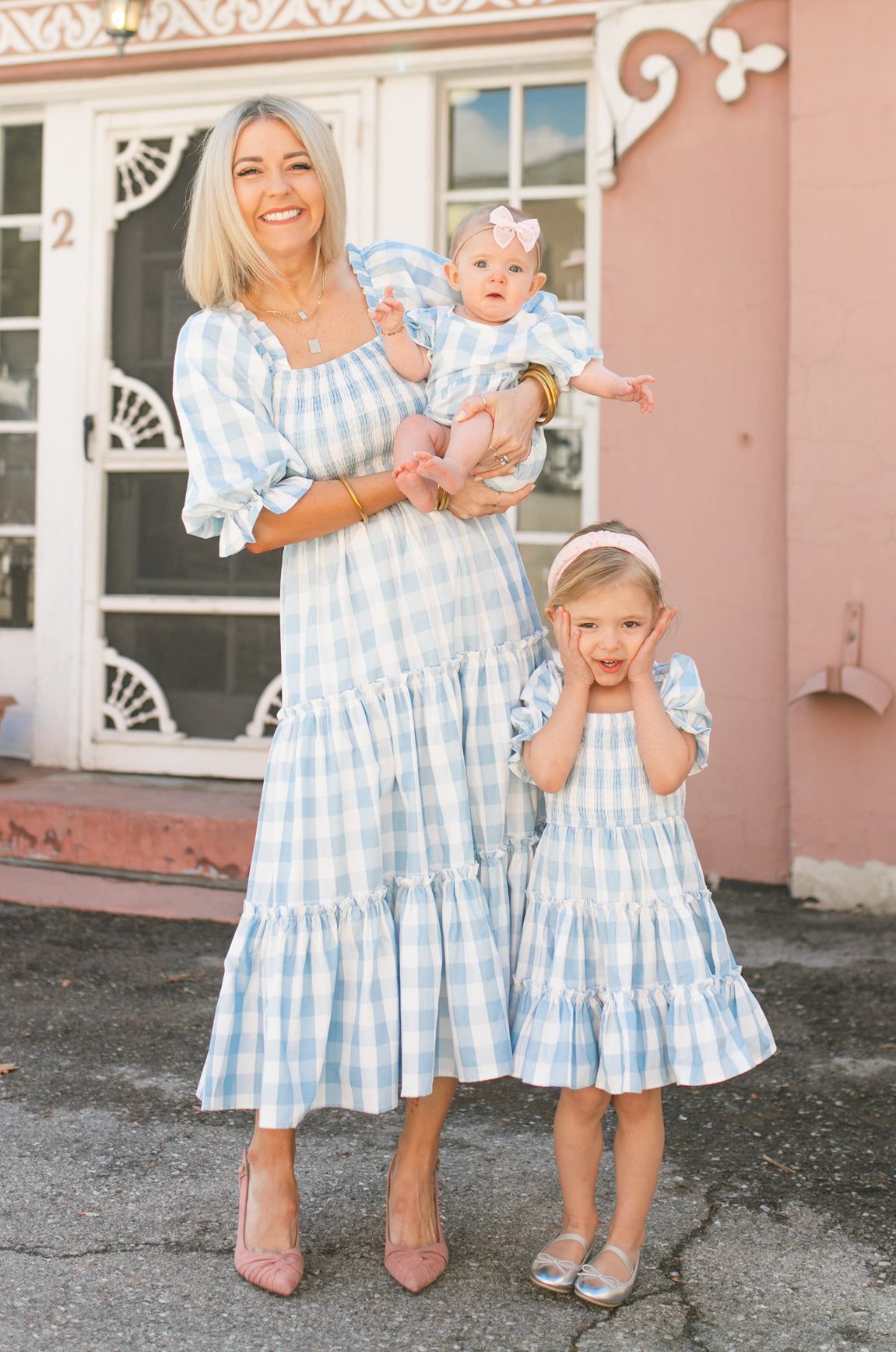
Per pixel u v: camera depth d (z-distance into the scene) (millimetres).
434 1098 2506
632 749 2455
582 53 5352
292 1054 2371
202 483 2391
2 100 6055
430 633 2475
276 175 2438
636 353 5207
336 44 5480
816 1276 2502
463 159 5688
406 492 2371
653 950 2439
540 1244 2613
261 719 5898
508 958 2500
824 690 4809
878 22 4789
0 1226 2650
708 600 5145
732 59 5027
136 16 5570
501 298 2596
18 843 5352
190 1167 2938
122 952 4402
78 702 6074
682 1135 3152
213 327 2486
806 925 4754
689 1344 2270
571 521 5559
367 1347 2250
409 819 2434
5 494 6277
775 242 5039
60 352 6094
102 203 6027
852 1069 3521
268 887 2449
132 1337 2268
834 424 4883
